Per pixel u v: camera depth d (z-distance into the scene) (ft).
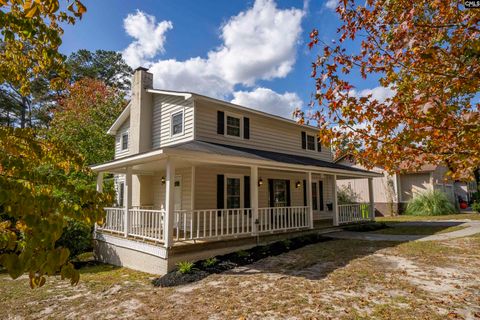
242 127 43.14
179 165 36.01
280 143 49.01
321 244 33.42
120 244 31.22
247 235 31.73
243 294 18.13
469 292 17.35
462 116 10.07
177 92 39.17
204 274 22.81
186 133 38.68
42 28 7.65
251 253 28.53
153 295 19.25
